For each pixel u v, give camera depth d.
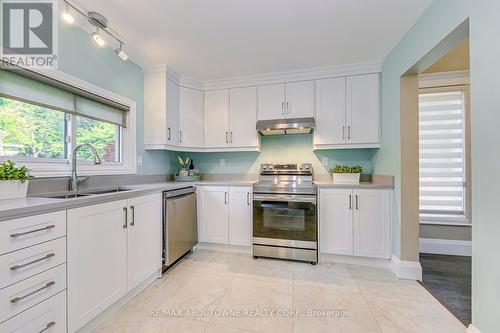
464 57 2.60
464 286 2.02
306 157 3.21
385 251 2.38
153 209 2.09
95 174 2.12
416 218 2.15
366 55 2.46
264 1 1.64
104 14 1.76
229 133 3.12
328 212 2.52
